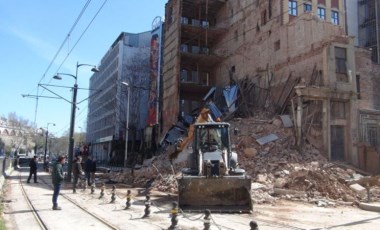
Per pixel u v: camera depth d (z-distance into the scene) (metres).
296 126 29.78
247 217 14.02
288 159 27.56
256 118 36.16
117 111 78.69
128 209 15.55
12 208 15.61
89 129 126.56
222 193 15.46
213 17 58.09
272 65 40.44
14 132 116.69
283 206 17.86
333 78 31.09
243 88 44.16
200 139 17.75
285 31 38.41
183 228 11.53
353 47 32.31
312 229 11.98
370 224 13.29
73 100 32.12
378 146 31.86
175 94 49.66
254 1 45.59
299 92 29.66
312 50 33.66
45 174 41.16
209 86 51.59
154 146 55.19
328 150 29.98
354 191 21.44
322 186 21.11
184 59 53.12
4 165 33.94
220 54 54.25
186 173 17.36
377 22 58.19
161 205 17.23
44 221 12.51
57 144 131.12
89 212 14.53
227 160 17.16
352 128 31.06
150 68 64.19
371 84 33.78
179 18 51.25
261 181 23.70
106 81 102.88
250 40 45.84
